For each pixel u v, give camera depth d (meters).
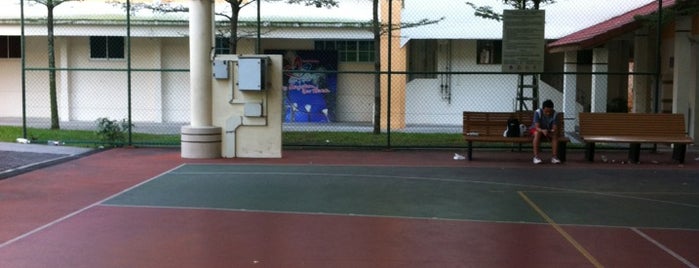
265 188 9.35
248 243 6.25
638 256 5.88
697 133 15.27
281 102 12.97
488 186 9.71
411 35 21.66
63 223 7.02
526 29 13.47
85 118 25.50
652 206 8.23
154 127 21.86
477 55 22.77
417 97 23.02
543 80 23.75
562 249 6.11
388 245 6.21
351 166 11.81
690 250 6.10
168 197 8.57
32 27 23.06
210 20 12.84
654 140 12.29
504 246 6.21
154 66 25.05
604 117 12.95
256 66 12.56
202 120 12.90
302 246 6.15
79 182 9.75
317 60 24.48
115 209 7.77
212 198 8.53
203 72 12.84
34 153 12.86
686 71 15.20
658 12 13.89
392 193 9.04
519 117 13.23
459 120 22.89
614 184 9.97
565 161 12.71
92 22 22.77
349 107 24.67
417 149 14.59
